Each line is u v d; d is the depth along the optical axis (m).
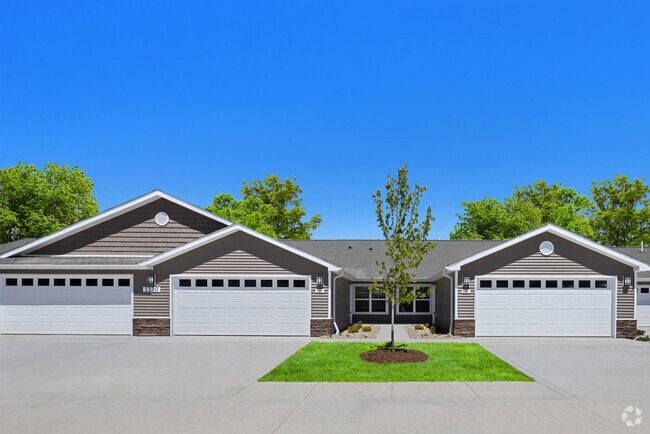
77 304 18.66
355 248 27.56
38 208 38.50
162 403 8.48
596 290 18.00
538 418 7.44
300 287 18.25
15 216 37.25
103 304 18.59
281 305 18.22
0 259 19.19
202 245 18.52
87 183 41.69
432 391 9.23
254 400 8.63
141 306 18.47
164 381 10.28
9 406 8.31
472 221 46.88
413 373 10.84
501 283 18.22
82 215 41.31
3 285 18.80
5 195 37.94
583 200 57.56
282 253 18.33
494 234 44.66
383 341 16.59
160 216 20.19
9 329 18.67
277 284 18.31
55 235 19.72
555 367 11.76
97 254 19.98
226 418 7.52
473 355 13.32
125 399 8.77
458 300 18.22
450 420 7.35
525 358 13.11
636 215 42.28
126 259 19.42
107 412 7.89
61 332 18.56
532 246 18.20
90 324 18.56
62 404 8.44
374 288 14.36
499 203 46.69
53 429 7.01
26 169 39.12
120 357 13.44
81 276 18.73
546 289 18.11
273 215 46.94
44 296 18.72
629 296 17.84
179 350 14.67
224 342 16.47
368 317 25.02
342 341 16.64
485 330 18.08
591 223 45.31
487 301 18.16
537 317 18.03
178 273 18.47
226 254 18.45
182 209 20.25
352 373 10.88
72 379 10.55
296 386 9.72
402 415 7.62
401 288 14.05
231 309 18.33
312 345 15.41
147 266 18.34
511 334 18.03
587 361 12.65
